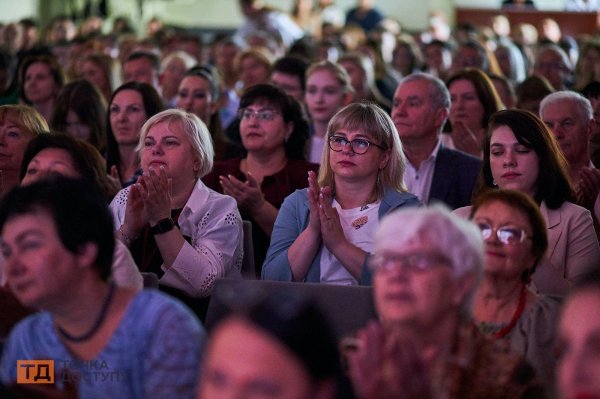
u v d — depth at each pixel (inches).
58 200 170.7
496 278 214.2
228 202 291.3
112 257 176.6
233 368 130.1
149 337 170.7
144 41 761.0
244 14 990.4
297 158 362.3
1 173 317.4
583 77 628.1
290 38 992.2
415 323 164.7
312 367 130.7
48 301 171.5
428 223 166.4
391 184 285.0
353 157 279.3
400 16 1318.9
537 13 1213.1
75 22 1194.6
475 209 218.2
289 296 135.3
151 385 169.9
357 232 278.1
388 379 152.4
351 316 224.5
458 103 406.6
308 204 284.7
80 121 410.6
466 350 169.2
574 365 146.6
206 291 272.4
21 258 170.1
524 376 173.6
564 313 150.3
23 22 959.6
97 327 173.6
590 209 306.3
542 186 275.3
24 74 504.1
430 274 164.1
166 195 266.8
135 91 384.2
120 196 292.8
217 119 441.1
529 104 468.4
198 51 799.1
